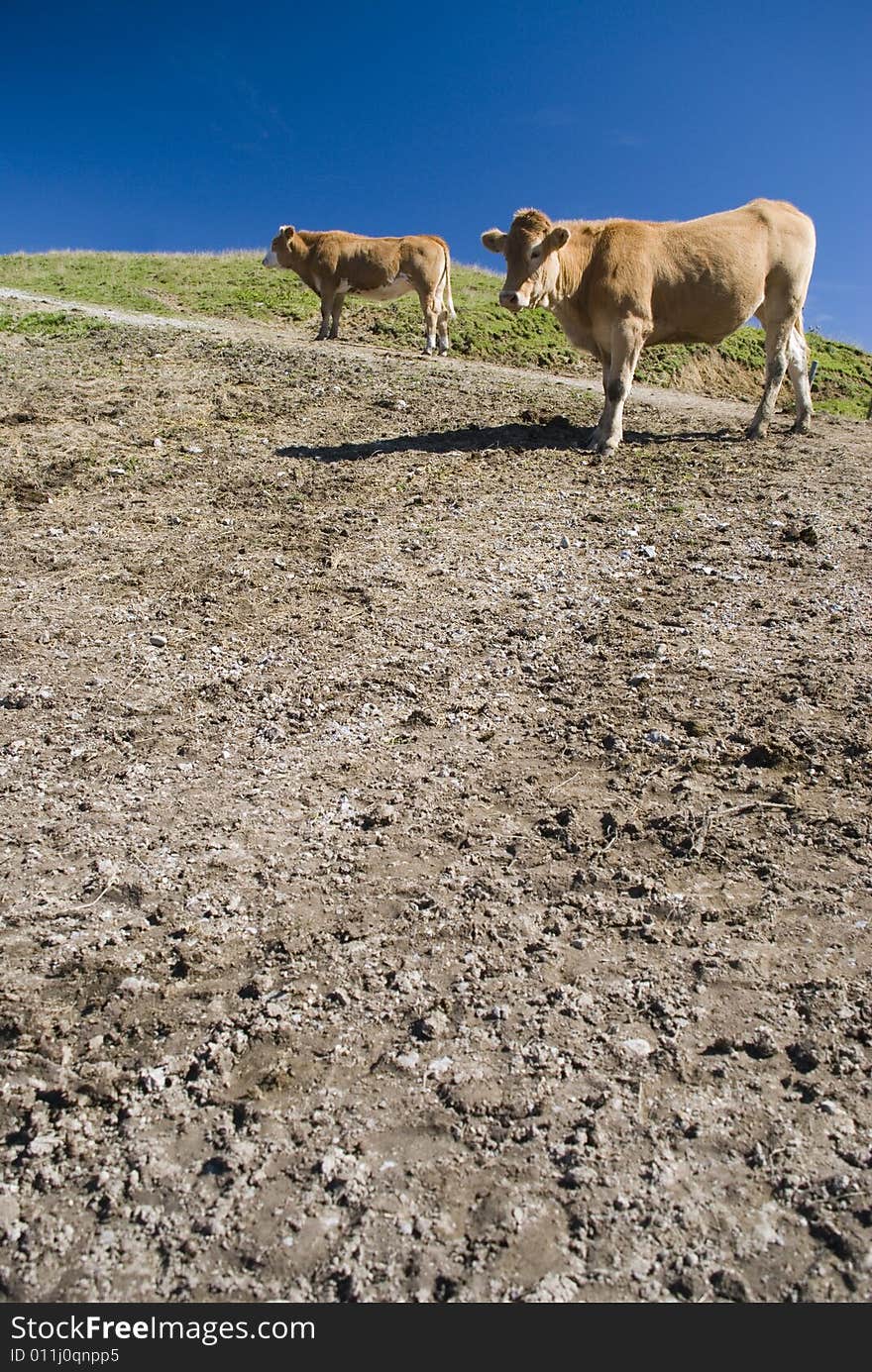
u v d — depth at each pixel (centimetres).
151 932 309
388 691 489
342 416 1075
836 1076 247
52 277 2427
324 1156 227
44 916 316
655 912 315
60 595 609
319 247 1759
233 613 586
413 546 697
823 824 361
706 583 628
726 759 413
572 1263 201
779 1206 213
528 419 1063
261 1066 255
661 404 1286
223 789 400
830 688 473
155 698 479
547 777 405
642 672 504
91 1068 254
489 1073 250
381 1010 274
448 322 1905
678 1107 239
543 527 735
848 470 884
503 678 505
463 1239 207
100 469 873
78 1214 214
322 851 354
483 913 316
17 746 430
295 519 756
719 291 906
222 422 1038
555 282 891
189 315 2033
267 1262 203
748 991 279
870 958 290
